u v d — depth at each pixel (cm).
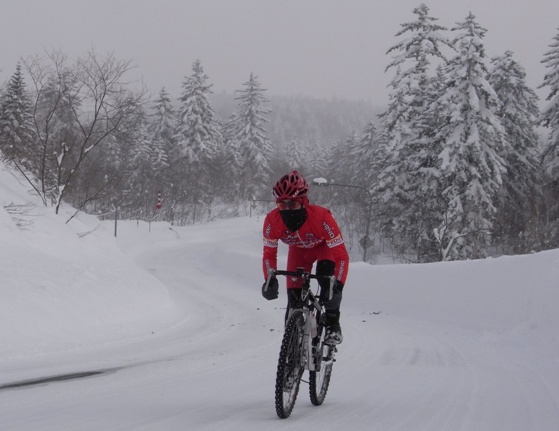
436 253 3528
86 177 2852
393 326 1352
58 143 2523
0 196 1669
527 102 4206
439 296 1462
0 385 615
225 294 2178
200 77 6494
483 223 3222
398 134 3778
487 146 3219
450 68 3266
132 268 1728
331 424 418
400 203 3975
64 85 2088
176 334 1159
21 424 406
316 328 480
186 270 3303
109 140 3856
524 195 3928
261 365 811
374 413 467
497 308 1243
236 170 7162
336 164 9625
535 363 812
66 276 1212
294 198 464
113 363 797
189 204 6694
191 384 632
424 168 3494
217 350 971
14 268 1145
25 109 3334
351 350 982
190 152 6366
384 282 1702
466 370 757
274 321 1458
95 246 1812
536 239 3294
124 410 464
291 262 516
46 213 1800
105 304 1188
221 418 429
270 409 477
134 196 5866
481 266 1366
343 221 6203
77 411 460
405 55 3750
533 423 438
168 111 6906
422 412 474
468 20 3175
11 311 923
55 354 852
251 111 7112
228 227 6191
